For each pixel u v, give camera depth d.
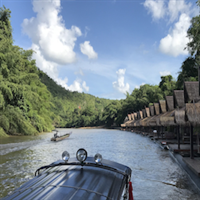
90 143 22.23
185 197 5.69
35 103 37.91
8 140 22.38
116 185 3.44
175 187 6.56
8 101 28.52
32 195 2.86
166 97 24.31
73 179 3.36
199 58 26.25
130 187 3.99
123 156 13.05
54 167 4.15
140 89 77.75
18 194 3.03
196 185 6.41
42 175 3.81
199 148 11.23
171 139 22.19
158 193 6.01
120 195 3.21
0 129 26.39
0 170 8.74
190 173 7.86
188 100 11.91
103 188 3.21
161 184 6.90
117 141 25.11
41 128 38.50
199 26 24.28
